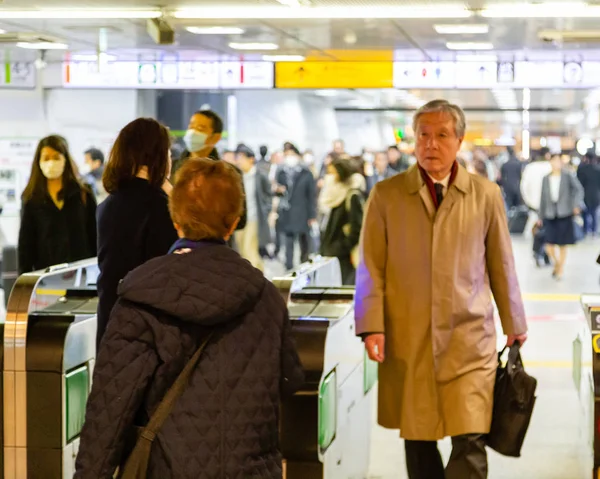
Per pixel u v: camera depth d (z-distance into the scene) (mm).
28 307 5098
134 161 4691
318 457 4730
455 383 4746
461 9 9117
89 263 6027
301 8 9234
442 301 4758
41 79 14867
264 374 3133
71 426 5250
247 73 14609
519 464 6641
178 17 9812
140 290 3035
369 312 4801
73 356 5234
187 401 3039
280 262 18656
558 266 17156
